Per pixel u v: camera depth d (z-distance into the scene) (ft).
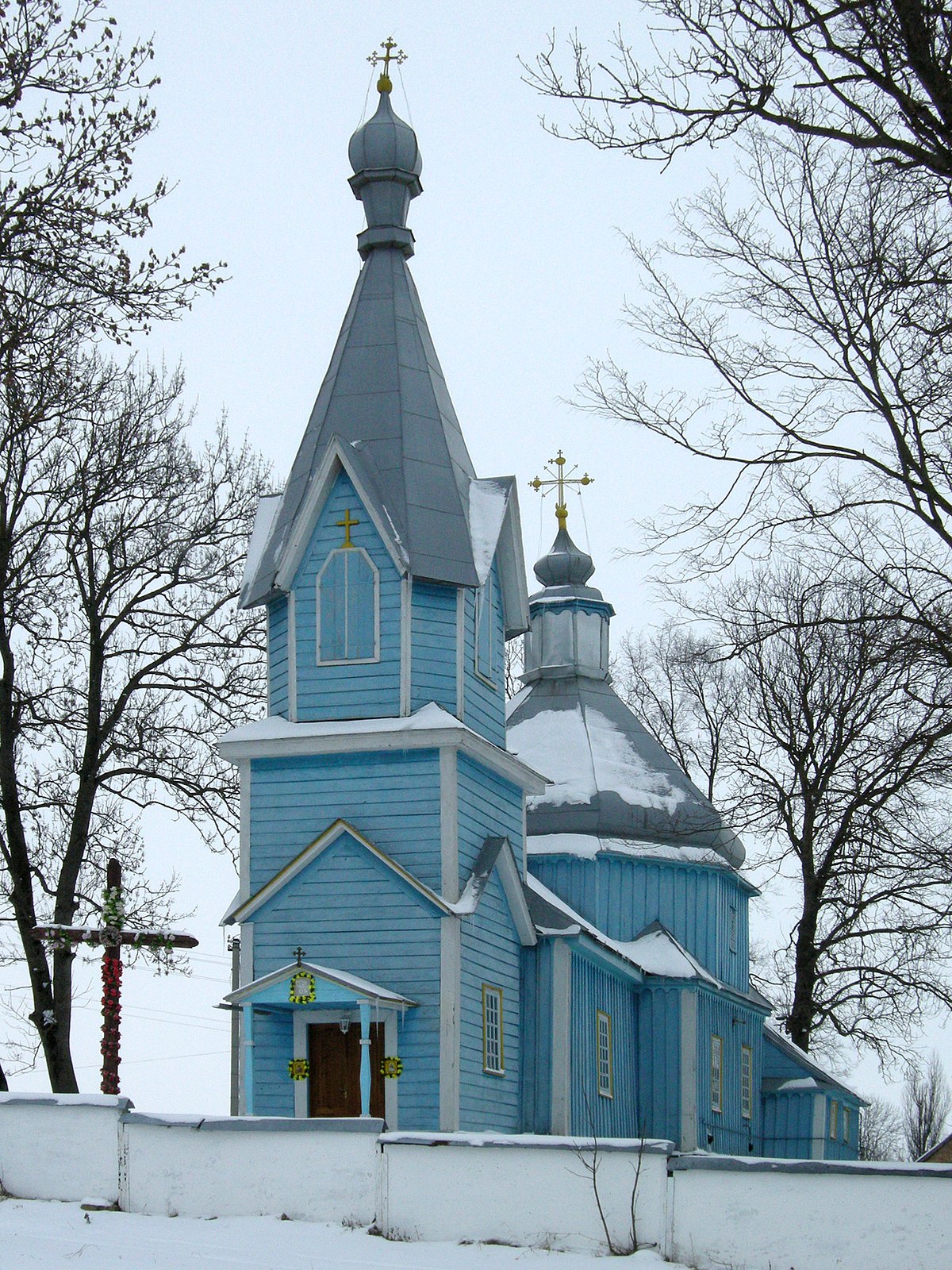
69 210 72.59
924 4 56.80
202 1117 65.77
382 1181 62.75
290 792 102.12
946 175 59.41
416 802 99.76
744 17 59.26
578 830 129.18
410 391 108.88
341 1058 98.12
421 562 102.78
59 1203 66.08
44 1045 107.65
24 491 107.24
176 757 115.55
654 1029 125.18
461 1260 58.44
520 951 108.47
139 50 73.56
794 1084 141.08
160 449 118.01
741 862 139.85
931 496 65.72
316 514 104.73
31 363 75.25
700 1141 124.36
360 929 97.81
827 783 120.47
